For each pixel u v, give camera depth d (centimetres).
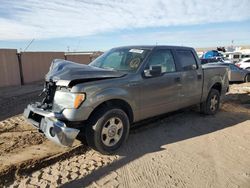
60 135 368
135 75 457
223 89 710
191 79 579
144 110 479
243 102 879
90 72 410
